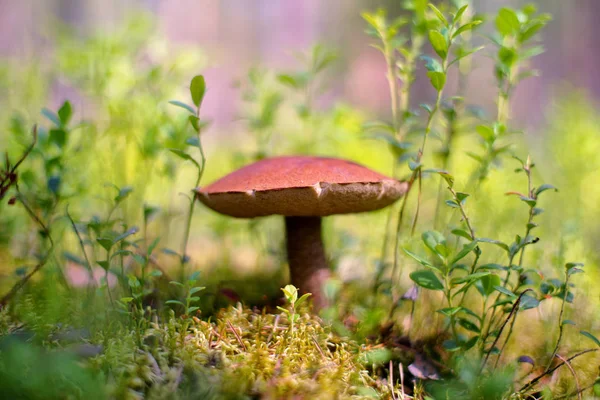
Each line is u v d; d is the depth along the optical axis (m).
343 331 0.34
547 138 0.63
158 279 0.38
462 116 0.40
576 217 0.50
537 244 0.44
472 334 0.36
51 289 0.34
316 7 1.49
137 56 0.49
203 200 0.36
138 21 0.48
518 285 0.33
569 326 0.37
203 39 1.38
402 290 0.40
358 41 1.38
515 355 0.35
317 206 0.34
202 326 0.34
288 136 0.52
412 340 0.35
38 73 0.48
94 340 0.32
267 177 0.34
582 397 0.32
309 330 0.34
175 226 0.52
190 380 0.30
